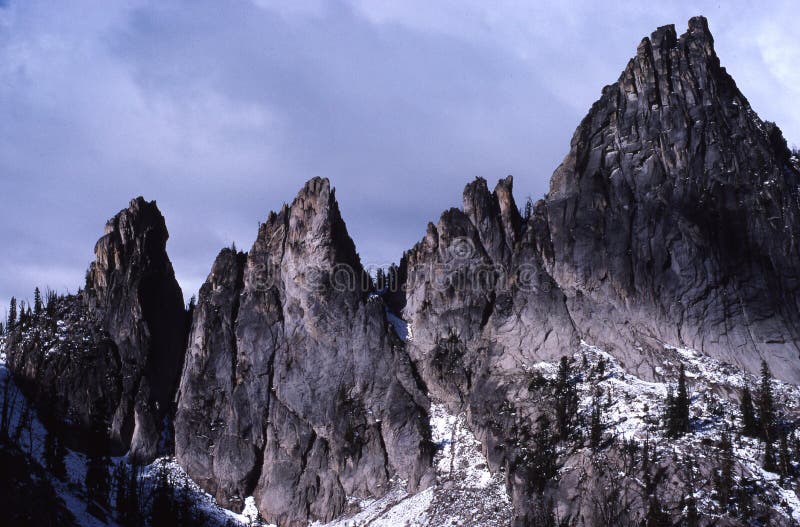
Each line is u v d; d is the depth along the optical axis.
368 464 160.00
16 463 144.62
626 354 162.38
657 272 168.88
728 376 157.12
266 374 172.50
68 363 173.12
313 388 169.38
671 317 165.75
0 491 136.88
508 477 141.75
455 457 154.75
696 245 168.88
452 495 146.88
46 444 153.38
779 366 159.62
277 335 175.50
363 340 171.62
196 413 170.38
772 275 167.88
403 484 157.00
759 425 140.62
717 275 166.88
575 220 175.50
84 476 157.88
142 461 167.25
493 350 166.75
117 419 170.38
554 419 147.50
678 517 126.62
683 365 150.38
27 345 175.38
